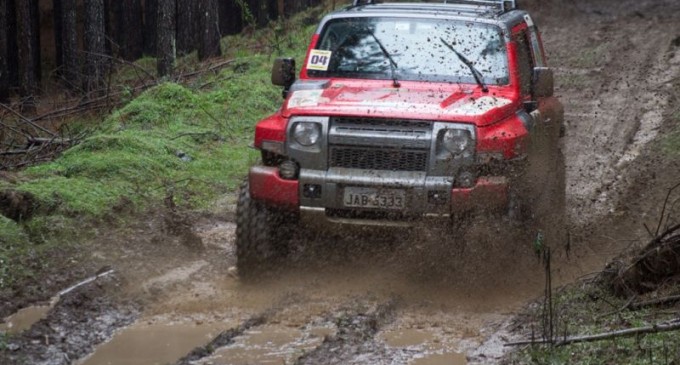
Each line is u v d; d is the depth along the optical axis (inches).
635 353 353.4
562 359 353.7
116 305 444.5
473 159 459.2
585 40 1339.8
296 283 474.9
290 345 394.3
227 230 601.3
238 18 1835.6
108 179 654.5
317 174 464.4
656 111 948.6
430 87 515.2
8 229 510.0
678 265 419.2
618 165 765.3
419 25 548.1
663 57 1203.2
